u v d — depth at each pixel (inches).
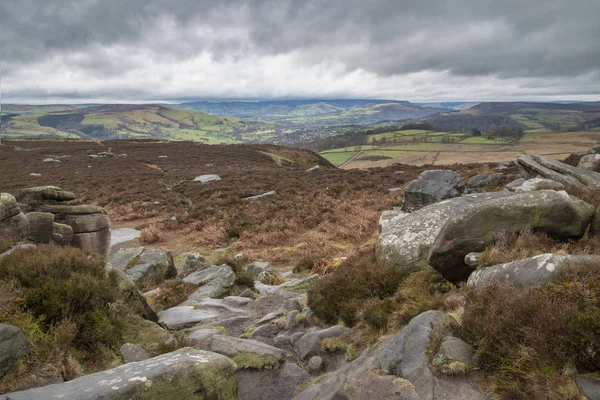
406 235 346.9
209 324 330.6
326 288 333.4
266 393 218.1
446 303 231.1
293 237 721.0
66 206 601.3
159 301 419.5
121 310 270.5
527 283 191.9
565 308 151.3
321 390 194.2
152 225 866.1
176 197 1191.6
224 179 1473.9
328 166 3297.2
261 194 1108.5
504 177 840.9
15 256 268.4
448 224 275.7
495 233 259.6
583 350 137.2
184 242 770.8
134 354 232.5
